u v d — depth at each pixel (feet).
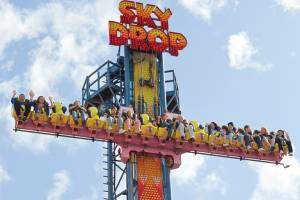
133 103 251.60
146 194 241.35
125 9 258.57
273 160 255.50
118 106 259.39
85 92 268.21
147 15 260.62
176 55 260.01
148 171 244.01
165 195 243.81
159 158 246.06
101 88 261.85
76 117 234.99
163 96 255.50
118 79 263.49
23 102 230.27
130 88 253.44
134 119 241.55
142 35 256.93
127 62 254.88
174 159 244.22
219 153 250.16
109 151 253.44
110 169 251.39
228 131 251.39
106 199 248.93
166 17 262.88
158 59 260.62
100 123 237.66
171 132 242.58
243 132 253.24
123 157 239.50
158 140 242.99
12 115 229.66
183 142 245.24
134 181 242.78
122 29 255.70
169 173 245.86
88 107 247.70
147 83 254.68
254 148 253.44
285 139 257.14
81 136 236.63
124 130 238.27
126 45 256.73
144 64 257.34
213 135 249.14
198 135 247.09
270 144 254.68
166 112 250.98
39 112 231.91
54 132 233.76
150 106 253.03
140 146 241.96
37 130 232.12
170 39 260.21
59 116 233.35
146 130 241.14
